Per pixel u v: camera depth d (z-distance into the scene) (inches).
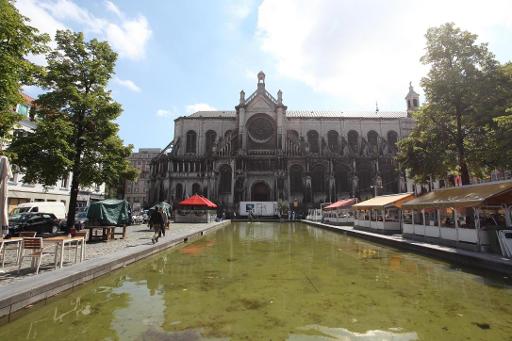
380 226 1046.4
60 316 293.0
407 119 2984.7
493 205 622.8
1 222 400.5
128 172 979.3
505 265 458.9
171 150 2864.2
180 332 254.4
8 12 468.8
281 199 2588.6
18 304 296.0
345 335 249.0
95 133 906.1
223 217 2379.4
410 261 589.6
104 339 241.9
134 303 329.4
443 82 830.5
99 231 1135.6
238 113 2861.7
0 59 459.5
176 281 426.3
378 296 355.6
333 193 2618.1
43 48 558.3
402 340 240.1
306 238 1052.5
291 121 3014.3
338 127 3009.4
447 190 768.3
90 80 923.4
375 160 2684.5
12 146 762.2
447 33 855.1
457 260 568.7
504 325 270.5
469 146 880.9
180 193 2628.0
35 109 867.4
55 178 812.6
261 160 2706.7
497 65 810.2
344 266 535.8
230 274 469.7
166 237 873.5
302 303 329.1
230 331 256.5
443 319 284.5
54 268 432.5
